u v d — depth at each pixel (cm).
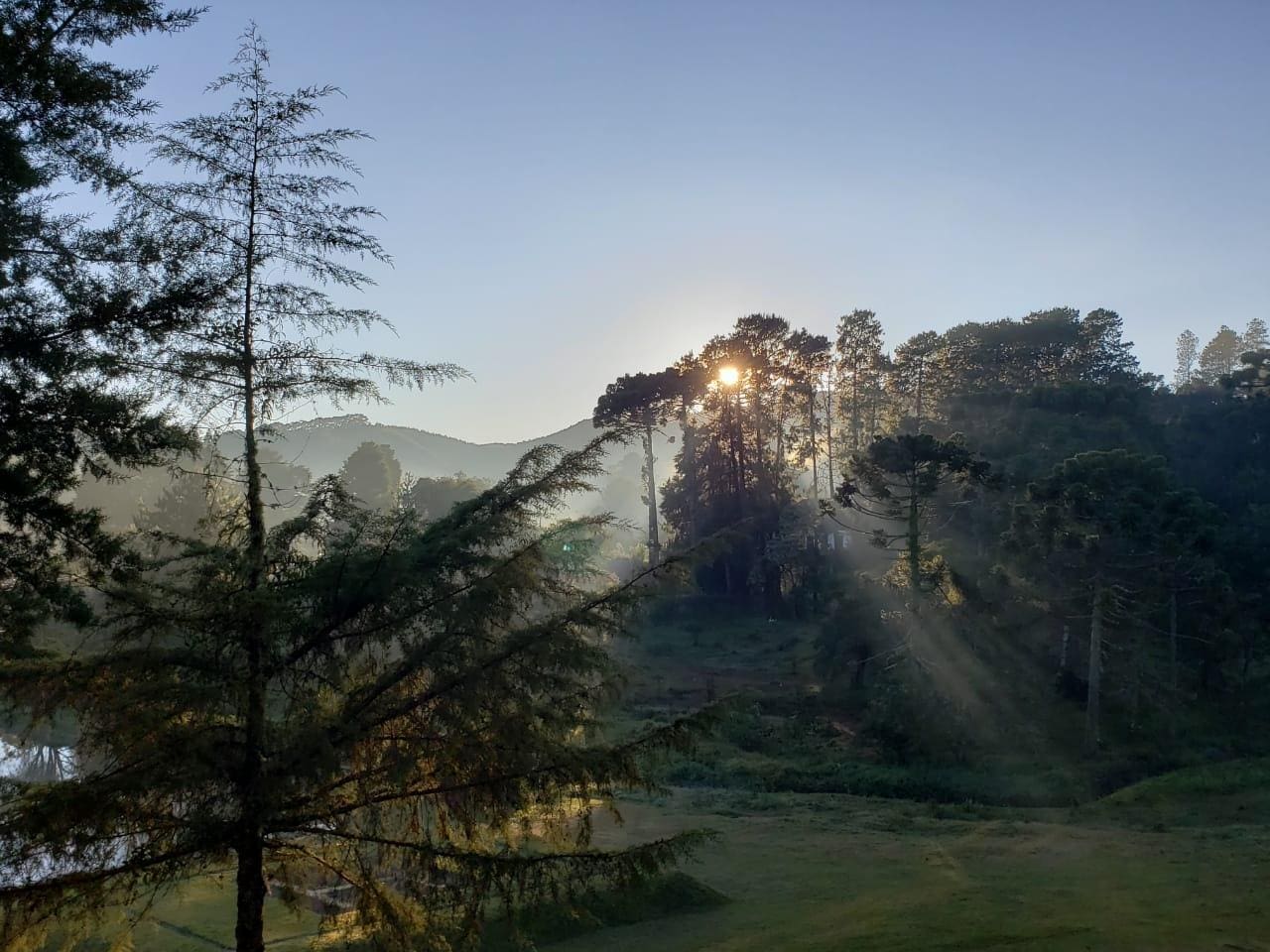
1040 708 3806
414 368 1029
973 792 3181
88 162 1042
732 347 6800
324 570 939
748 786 3275
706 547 1038
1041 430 5953
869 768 3447
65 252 1013
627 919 1752
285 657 944
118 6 1085
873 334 8244
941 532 5506
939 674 3712
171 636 937
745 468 7088
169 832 871
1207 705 4062
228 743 882
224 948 1540
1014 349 8469
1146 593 3888
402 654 982
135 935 1560
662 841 954
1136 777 3288
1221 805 2811
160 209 961
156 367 966
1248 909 1717
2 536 1016
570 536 1049
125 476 1099
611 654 1084
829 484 8188
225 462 985
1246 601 4234
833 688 4575
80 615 979
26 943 872
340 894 1261
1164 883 1942
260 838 916
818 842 2456
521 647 948
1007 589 4156
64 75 1059
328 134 999
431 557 973
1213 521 3681
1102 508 3562
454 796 946
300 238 986
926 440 3738
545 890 923
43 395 1010
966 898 1870
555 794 938
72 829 803
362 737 908
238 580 919
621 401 6700
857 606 4556
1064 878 2020
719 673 5088
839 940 1628
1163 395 8725
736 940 1662
